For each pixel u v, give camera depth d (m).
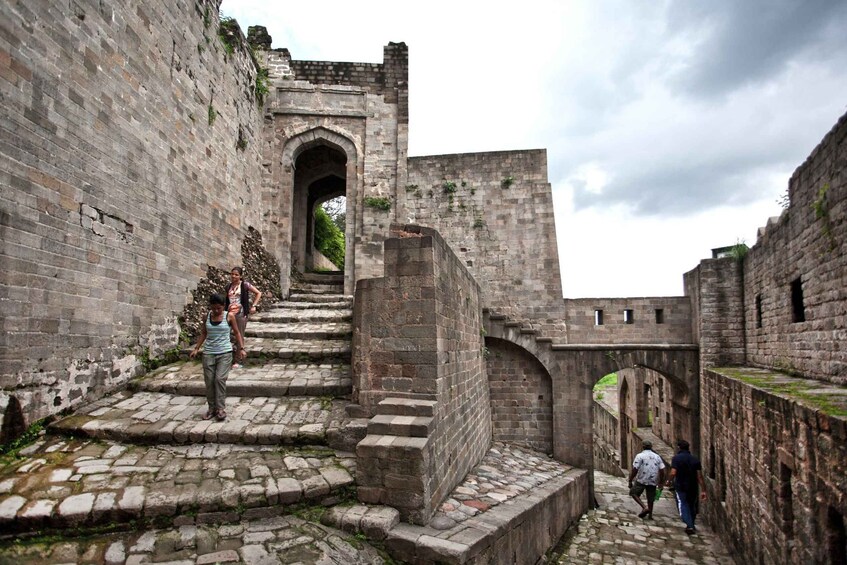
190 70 10.38
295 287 15.70
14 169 5.91
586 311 17.17
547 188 15.84
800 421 5.45
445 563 4.67
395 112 16.05
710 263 12.59
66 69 6.79
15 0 5.96
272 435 6.32
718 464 10.19
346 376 8.23
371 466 5.42
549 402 13.48
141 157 8.55
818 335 7.71
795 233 8.62
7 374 5.77
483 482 8.27
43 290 6.32
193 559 4.30
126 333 8.06
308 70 15.97
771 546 6.56
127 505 4.64
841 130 6.67
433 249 6.53
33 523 4.39
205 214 10.98
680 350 12.98
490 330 13.45
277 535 4.75
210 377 6.77
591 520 11.19
